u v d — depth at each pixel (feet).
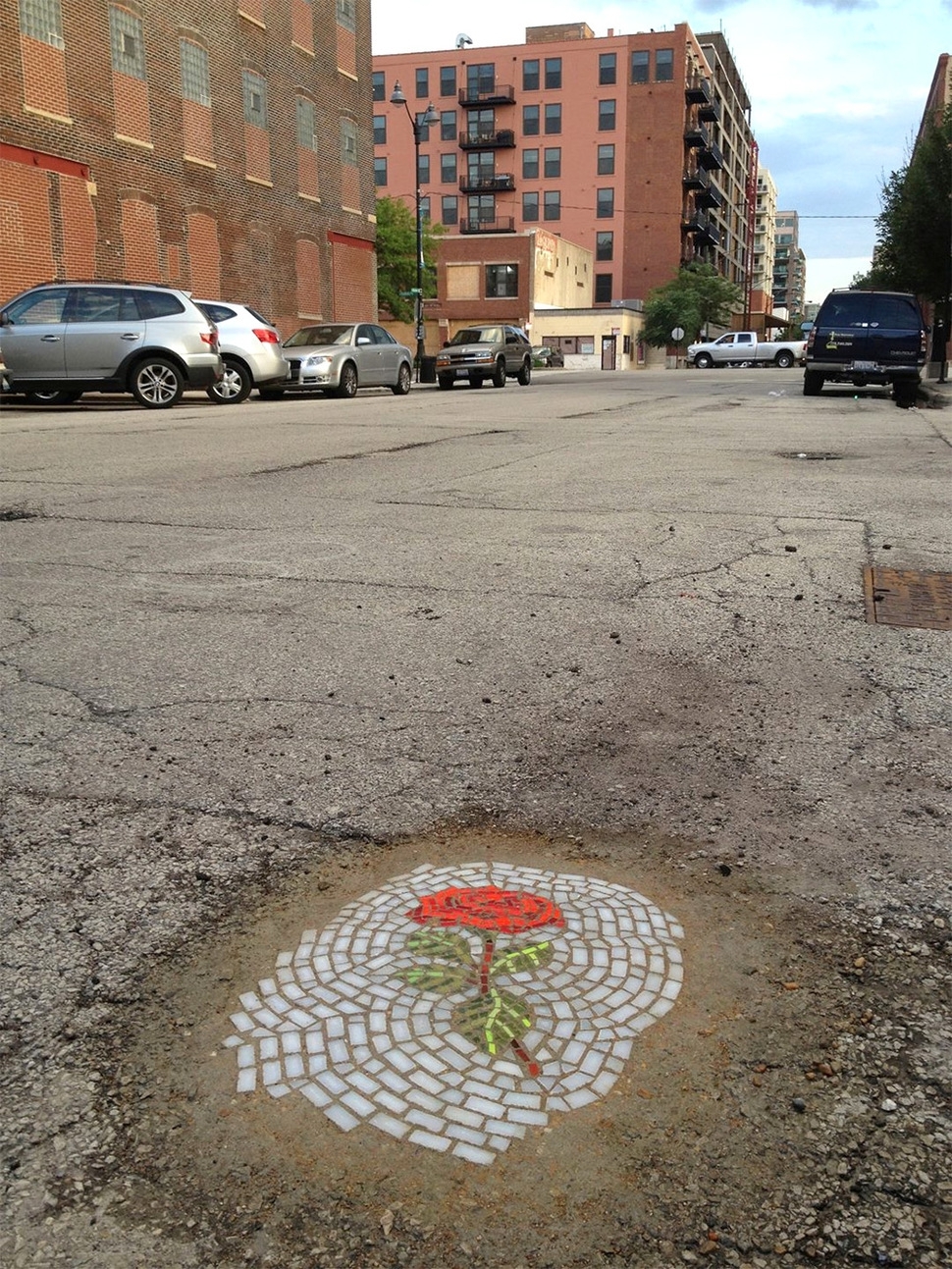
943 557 17.15
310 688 10.98
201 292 83.92
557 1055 5.39
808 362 61.72
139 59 75.15
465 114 253.24
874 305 60.23
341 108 104.42
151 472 26.58
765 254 494.18
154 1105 5.10
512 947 6.35
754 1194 4.62
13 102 63.93
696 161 266.57
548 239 212.64
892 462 29.30
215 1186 4.65
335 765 9.12
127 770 8.98
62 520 19.99
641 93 240.53
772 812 8.32
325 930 6.57
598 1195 4.59
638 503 22.03
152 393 51.75
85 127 70.18
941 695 10.87
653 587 15.11
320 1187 4.63
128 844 7.73
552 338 216.74
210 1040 5.54
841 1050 5.53
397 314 173.06
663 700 10.72
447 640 12.61
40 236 66.90
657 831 7.99
